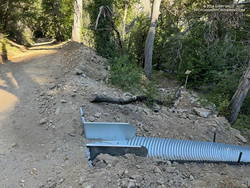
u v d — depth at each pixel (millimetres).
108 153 5875
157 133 7922
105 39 16438
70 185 4957
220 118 10812
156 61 19266
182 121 9406
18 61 12766
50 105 7770
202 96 13453
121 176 5133
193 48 16250
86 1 15812
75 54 13320
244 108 13336
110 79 11273
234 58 14383
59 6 19219
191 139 8203
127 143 6383
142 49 18234
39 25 21078
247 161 7680
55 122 7020
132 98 9844
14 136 6543
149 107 10258
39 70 11219
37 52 14883
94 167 5418
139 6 18828
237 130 10438
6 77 10195
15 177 5254
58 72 11008
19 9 17703
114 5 16906
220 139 8945
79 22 15266
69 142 6305
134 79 11969
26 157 5816
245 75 11164
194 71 15203
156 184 5223
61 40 21359
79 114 7340
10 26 17250
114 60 13984
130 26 18203
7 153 5902
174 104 11938
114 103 8859
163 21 18578
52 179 5188
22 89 9016
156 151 6574
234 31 14703
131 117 8289
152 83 14078
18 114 7484
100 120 7398
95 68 12188
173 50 17188
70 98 8109
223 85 13961
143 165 5680
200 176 6383
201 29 16078
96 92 8938
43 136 6555
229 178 6566
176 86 15500
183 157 6820
